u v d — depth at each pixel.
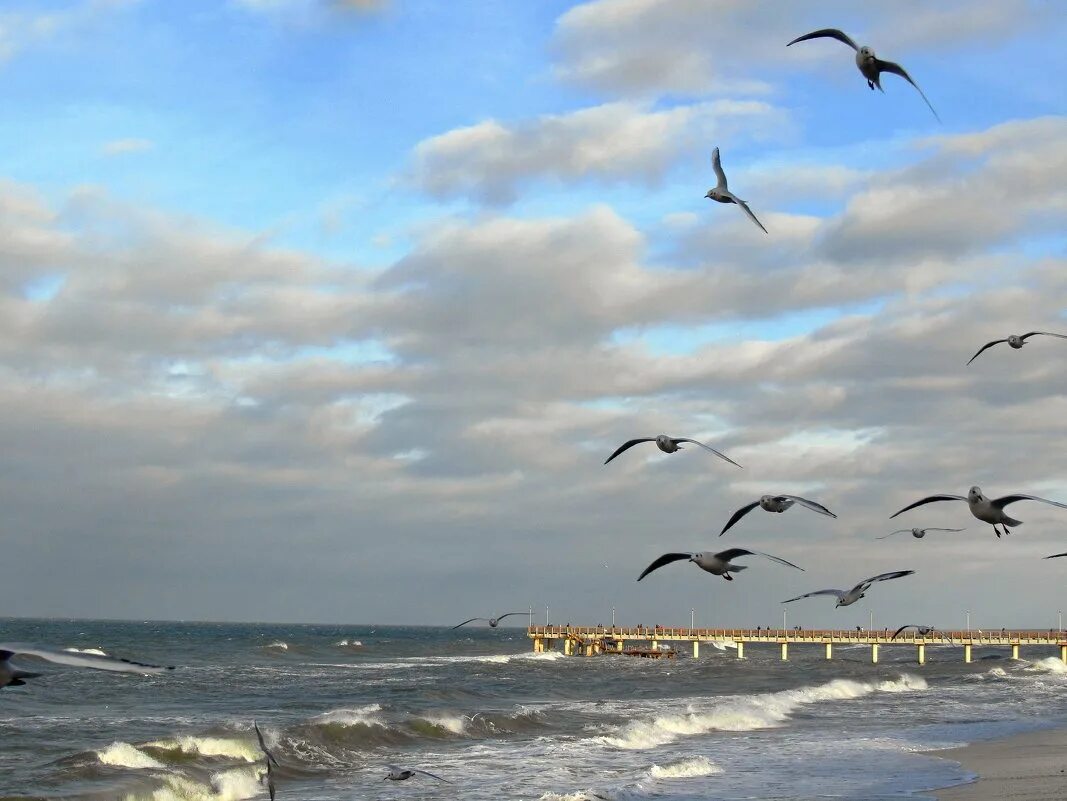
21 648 9.19
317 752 38.19
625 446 18.39
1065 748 41.59
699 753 39.84
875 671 102.94
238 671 89.44
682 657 138.88
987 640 123.25
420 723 44.62
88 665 9.06
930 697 71.81
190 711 53.66
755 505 16.69
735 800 29.81
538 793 30.83
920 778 33.75
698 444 16.92
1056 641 124.69
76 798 29.16
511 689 74.31
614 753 39.84
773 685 83.44
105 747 35.12
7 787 30.58
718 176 16.67
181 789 31.16
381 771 35.38
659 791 31.34
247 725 41.53
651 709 56.50
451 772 35.12
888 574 18.92
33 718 48.22
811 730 49.00
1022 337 22.73
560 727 48.50
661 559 17.00
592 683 82.94
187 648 138.00
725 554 16.80
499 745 41.94
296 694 65.12
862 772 35.06
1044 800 29.64
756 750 40.81
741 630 130.38
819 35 15.13
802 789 31.66
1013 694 75.25
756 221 15.95
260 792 31.98
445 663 116.38
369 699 62.19
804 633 127.50
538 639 140.25
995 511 17.67
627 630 135.50
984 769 35.75
